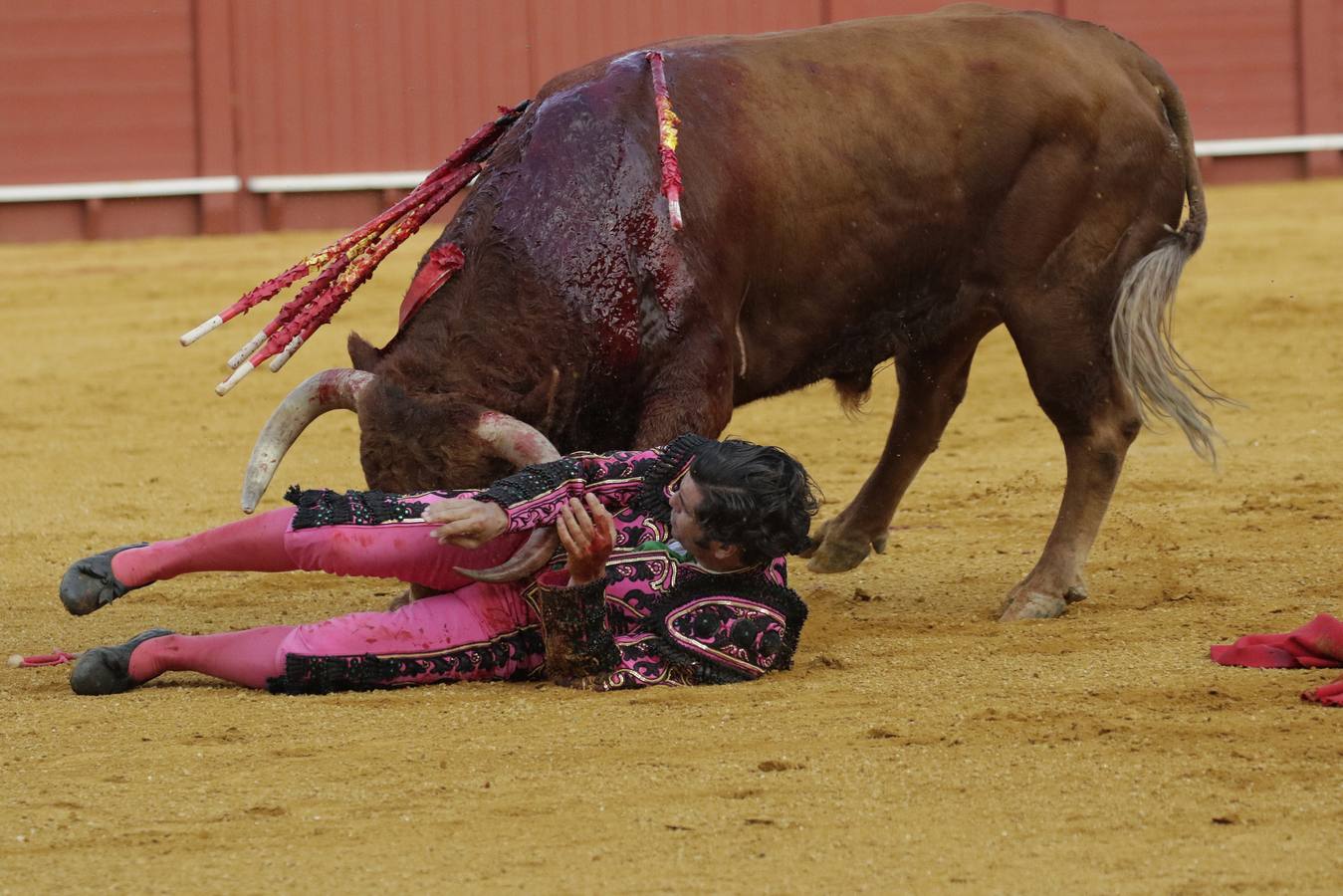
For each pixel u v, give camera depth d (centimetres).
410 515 1061
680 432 1175
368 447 1088
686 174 1205
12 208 4556
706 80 1248
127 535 1812
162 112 4625
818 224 1271
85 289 3812
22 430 2552
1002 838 805
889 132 1287
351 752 956
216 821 848
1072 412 1338
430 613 1089
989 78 1315
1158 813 834
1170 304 1334
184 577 1527
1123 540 1596
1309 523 1647
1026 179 1316
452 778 909
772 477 1039
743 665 1078
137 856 802
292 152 4694
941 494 1920
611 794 877
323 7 4681
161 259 4206
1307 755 916
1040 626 1259
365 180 4694
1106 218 1324
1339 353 2862
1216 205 4638
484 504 994
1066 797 859
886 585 1447
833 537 1477
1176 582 1397
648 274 1179
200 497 2039
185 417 2645
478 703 1046
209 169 4647
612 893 746
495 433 1070
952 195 1310
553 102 1220
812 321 1298
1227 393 2580
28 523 1881
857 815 839
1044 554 1320
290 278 1229
